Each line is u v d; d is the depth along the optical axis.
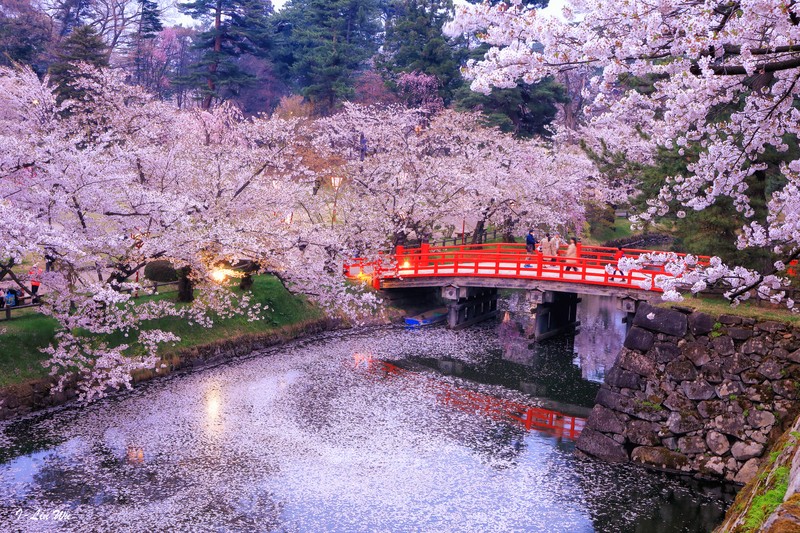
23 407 19.78
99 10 70.75
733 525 7.84
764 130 9.20
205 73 64.06
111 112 32.84
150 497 15.64
